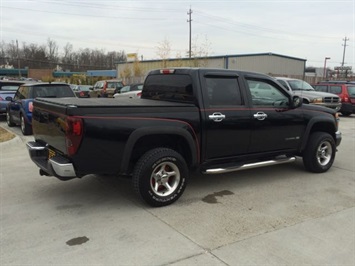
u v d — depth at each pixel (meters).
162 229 4.07
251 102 5.56
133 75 46.53
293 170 6.82
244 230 4.07
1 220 4.27
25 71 88.06
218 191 5.47
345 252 3.61
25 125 10.74
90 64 101.94
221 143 5.25
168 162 4.73
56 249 3.58
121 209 4.66
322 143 6.55
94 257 3.43
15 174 6.23
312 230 4.11
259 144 5.72
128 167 4.73
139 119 4.49
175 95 5.36
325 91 18.86
